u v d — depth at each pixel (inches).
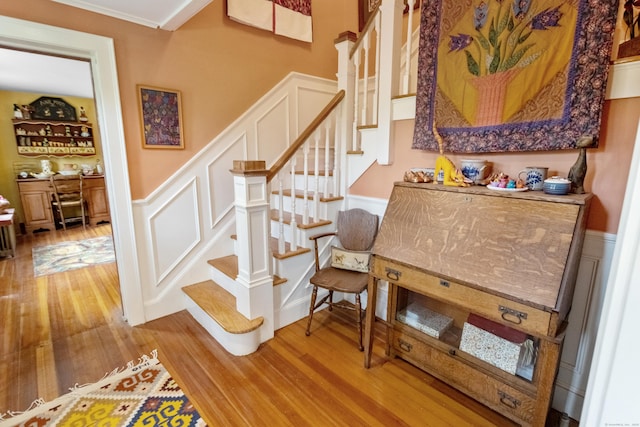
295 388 69.5
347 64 100.0
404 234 67.9
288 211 116.8
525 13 59.3
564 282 46.6
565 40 55.1
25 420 61.3
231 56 105.7
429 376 73.5
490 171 71.2
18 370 75.1
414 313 78.0
